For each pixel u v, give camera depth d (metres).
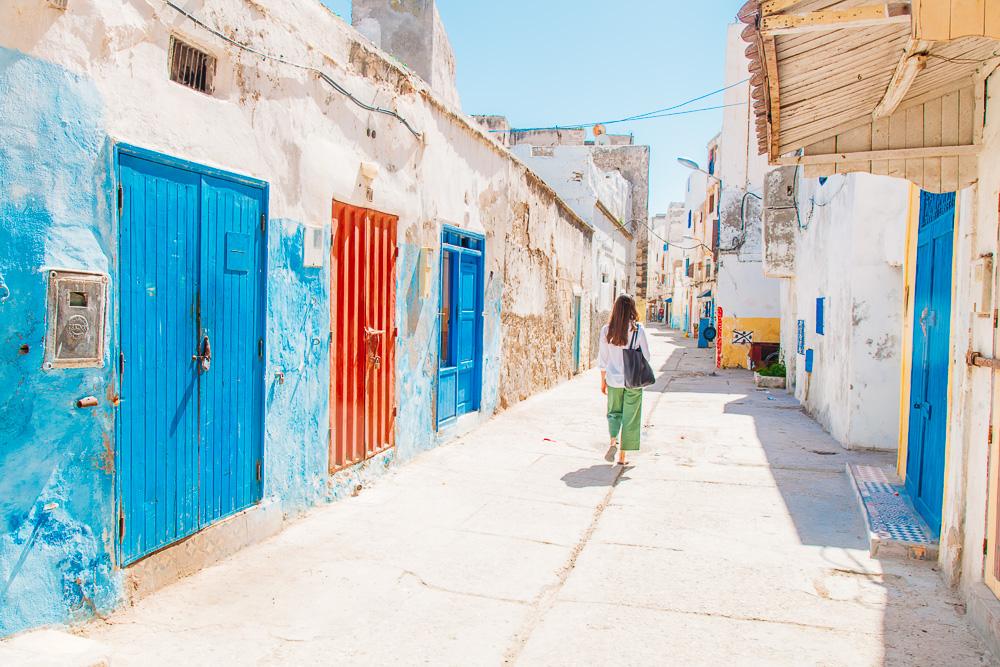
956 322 4.32
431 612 3.86
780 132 4.41
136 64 3.67
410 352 7.34
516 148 19.11
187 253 4.10
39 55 3.13
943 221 4.95
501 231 10.55
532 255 12.62
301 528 5.17
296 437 5.30
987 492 3.73
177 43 4.01
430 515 5.60
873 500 5.82
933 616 3.86
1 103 2.98
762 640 3.57
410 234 7.20
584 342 18.73
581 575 4.44
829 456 8.02
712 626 3.73
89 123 3.38
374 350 6.49
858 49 3.35
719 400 12.96
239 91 4.51
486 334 10.05
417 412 7.60
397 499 6.03
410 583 4.25
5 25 2.98
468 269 9.34
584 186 18.78
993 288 3.71
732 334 20.28
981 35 2.69
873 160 4.31
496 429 9.55
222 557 4.49
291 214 5.11
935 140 4.20
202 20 4.12
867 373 8.27
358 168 6.04
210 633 3.53
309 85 5.27
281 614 3.77
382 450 6.77
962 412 4.11
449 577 4.36
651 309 76.56
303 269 5.29
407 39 8.66
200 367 4.23
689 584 4.30
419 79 7.24
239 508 4.69
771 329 20.00
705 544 5.04
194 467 4.22
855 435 8.34
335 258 5.84
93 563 3.50
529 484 6.64
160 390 3.91
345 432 6.05
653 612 3.90
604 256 22.12
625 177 32.81
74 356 3.32
